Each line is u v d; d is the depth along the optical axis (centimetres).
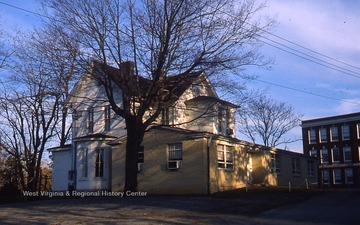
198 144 2747
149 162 2962
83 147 3309
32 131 3494
